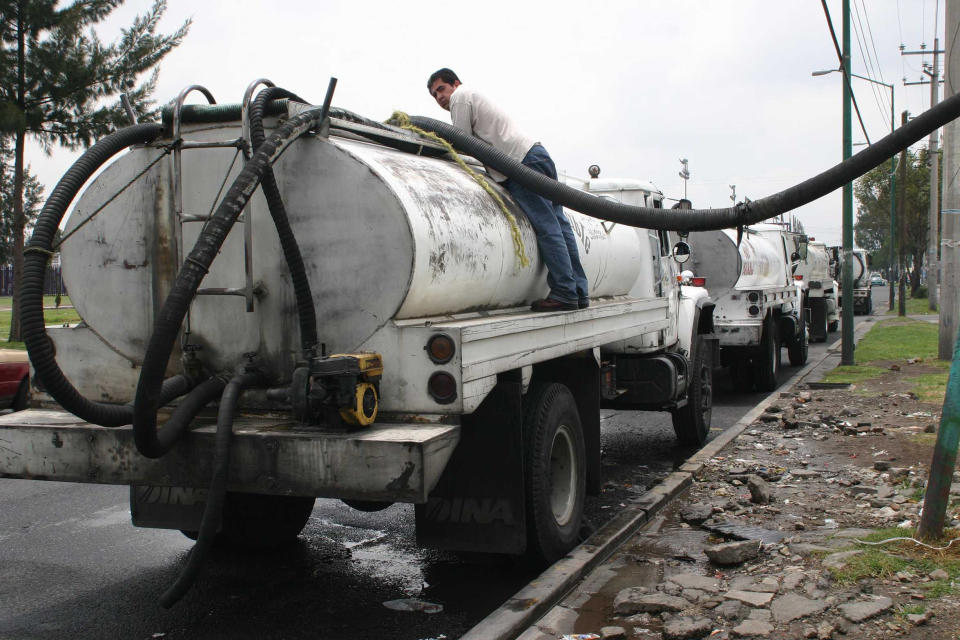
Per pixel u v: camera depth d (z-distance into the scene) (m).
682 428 9.38
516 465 4.63
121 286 4.62
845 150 16.19
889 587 4.30
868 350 19.27
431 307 4.38
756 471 7.39
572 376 6.23
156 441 3.81
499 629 4.04
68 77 19.86
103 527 6.41
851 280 15.94
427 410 3.99
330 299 4.18
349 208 4.14
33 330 3.73
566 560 5.04
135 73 20.67
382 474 3.68
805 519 5.86
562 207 5.93
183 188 4.48
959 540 4.82
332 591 4.96
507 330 4.45
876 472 7.27
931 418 9.73
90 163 4.13
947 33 13.80
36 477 4.29
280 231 4.00
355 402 3.80
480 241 4.73
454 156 5.37
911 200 49.28
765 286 15.12
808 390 13.21
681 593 4.45
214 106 4.41
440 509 4.75
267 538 5.65
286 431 3.91
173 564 5.52
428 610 4.65
